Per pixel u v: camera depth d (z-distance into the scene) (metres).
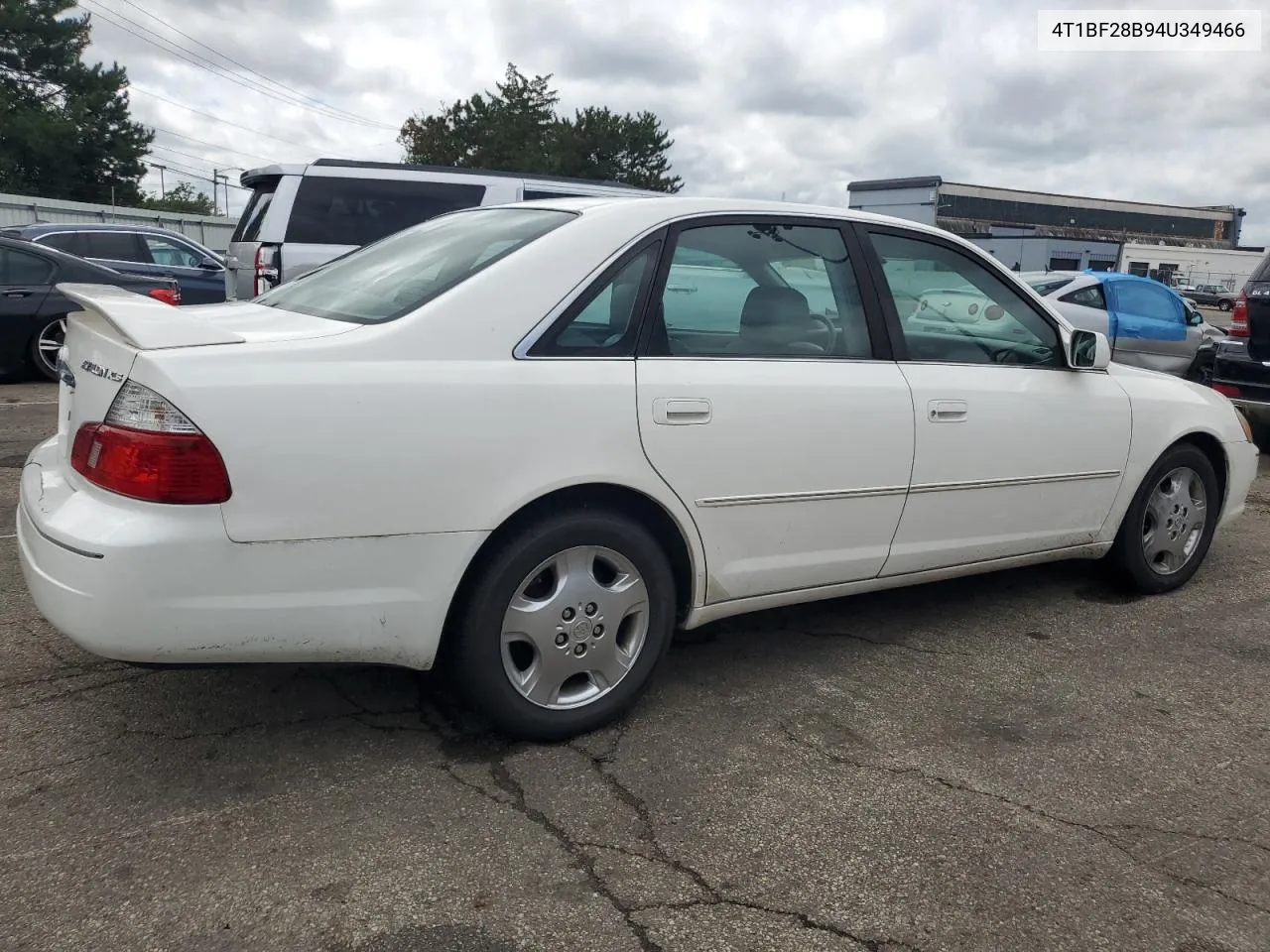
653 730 3.20
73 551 2.45
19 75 46.03
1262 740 3.29
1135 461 4.34
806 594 3.52
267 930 2.21
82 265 10.34
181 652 2.50
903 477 3.59
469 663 2.88
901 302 3.70
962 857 2.58
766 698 3.46
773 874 2.48
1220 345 8.31
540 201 3.56
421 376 2.69
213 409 2.44
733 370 3.22
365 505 2.62
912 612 4.39
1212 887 2.50
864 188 63.22
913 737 3.22
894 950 2.23
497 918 2.28
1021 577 4.92
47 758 2.89
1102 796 2.90
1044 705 3.49
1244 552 5.47
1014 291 4.05
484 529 2.77
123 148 47.00
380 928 2.23
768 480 3.27
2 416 8.24
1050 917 2.36
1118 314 10.70
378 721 3.18
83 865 2.41
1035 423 3.94
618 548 3.04
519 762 2.97
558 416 2.86
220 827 2.59
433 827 2.62
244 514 2.48
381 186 9.29
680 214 3.25
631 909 2.32
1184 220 86.94
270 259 9.02
